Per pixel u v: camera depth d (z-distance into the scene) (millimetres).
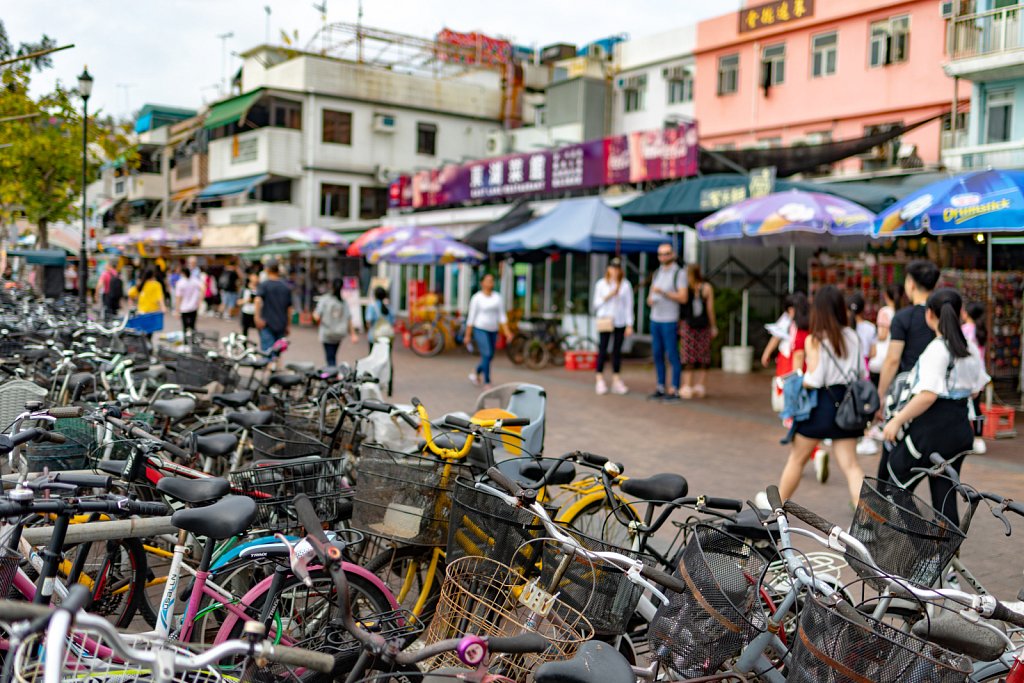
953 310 5301
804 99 24453
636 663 3623
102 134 27469
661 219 16484
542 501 4344
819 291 6246
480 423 4965
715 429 10531
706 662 2875
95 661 2652
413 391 13297
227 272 31422
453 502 3469
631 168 19406
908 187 13422
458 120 38594
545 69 40250
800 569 2984
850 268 15000
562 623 3025
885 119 22547
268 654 2225
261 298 12328
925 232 13422
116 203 49125
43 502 2830
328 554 2596
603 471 4098
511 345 17766
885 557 3617
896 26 22109
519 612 3162
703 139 27344
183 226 38469
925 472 4305
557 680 2475
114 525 3479
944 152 16281
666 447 9430
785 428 10641
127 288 36219
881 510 3662
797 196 11516
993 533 6285
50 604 2934
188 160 42219
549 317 22312
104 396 6531
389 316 14500
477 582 3305
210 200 40000
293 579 3393
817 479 8070
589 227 15945
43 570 2930
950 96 20984
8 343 9438
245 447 5523
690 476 8102
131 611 4090
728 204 13586
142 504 2916
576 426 10586
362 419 5504
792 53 24734
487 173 24516
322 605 3498
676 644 2938
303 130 35562
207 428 5355
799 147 16266
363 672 3014
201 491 3369
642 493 4023
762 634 2885
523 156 23000
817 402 6184
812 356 6180
